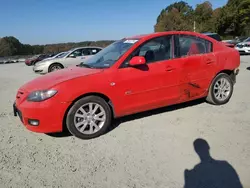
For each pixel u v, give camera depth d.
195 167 2.95
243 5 54.06
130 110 4.12
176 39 4.54
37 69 12.30
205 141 3.59
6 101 6.70
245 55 19.16
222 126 4.09
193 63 4.61
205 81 4.84
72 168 3.05
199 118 4.50
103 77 3.83
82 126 3.81
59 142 3.80
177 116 4.65
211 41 4.98
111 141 3.75
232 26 58.94
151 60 4.27
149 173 2.87
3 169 3.08
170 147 3.46
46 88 3.58
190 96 4.70
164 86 4.33
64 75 3.98
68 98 3.61
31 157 3.36
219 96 5.13
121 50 4.30
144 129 4.13
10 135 4.15
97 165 3.09
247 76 8.64
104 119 3.93
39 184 2.75
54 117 3.59
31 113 3.57
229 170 2.85
